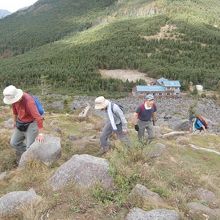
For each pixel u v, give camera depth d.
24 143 10.69
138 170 8.84
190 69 143.25
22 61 188.00
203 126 20.78
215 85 125.50
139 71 152.38
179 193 8.30
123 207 7.24
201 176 10.59
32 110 9.23
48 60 173.50
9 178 9.23
